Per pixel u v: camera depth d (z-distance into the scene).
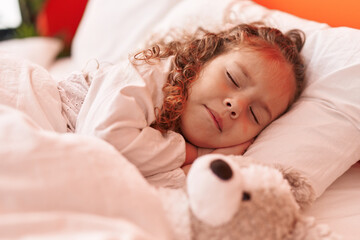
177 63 0.79
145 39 1.18
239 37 0.83
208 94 0.73
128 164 0.49
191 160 0.78
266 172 0.50
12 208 0.38
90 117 0.66
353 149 0.70
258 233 0.44
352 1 0.90
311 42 0.88
